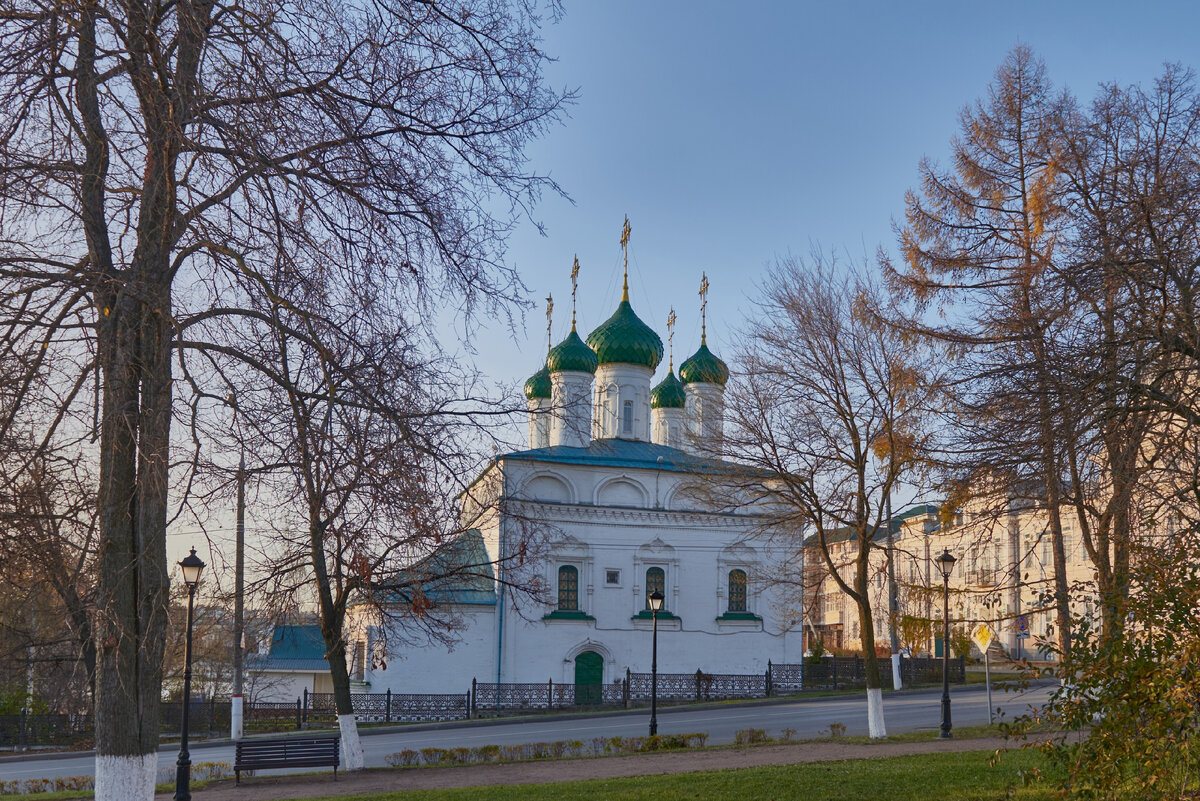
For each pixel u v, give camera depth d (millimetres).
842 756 20594
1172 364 14008
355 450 9695
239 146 8961
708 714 35594
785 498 25578
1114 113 16750
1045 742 9266
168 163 9234
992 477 16906
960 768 16516
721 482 27031
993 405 15242
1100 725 8562
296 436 9703
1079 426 14305
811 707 36500
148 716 10500
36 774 26500
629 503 44625
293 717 39281
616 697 41969
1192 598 8289
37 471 10062
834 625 77062
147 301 9094
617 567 43531
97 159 9773
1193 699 8203
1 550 10656
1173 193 14344
